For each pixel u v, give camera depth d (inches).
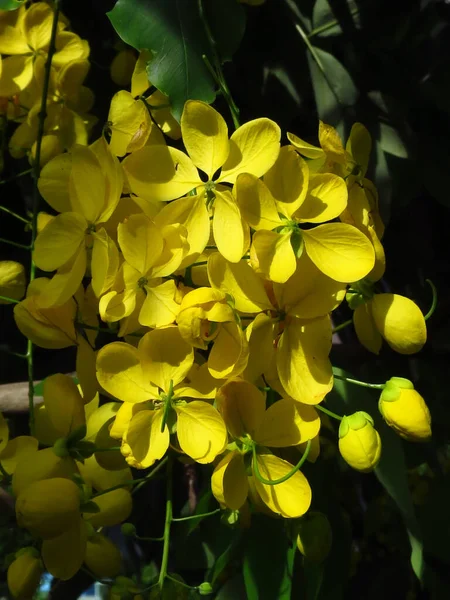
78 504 10.7
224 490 9.9
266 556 12.2
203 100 12.1
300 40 15.6
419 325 10.8
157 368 10.0
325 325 10.1
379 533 19.7
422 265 17.6
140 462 10.1
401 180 15.8
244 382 9.9
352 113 15.0
